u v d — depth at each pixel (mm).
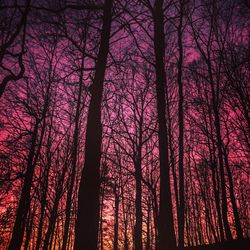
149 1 10070
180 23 10883
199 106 17891
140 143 14961
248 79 14539
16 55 5535
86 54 7902
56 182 13992
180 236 8312
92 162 6402
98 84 7191
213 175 16938
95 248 5746
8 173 9672
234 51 14453
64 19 8406
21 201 11844
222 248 11406
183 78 16094
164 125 8344
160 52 9477
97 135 6688
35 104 13867
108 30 7902
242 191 20828
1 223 14766
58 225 20516
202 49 14016
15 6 5133
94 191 6188
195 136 19641
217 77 13969
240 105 15961
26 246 14391
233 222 21750
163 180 7660
